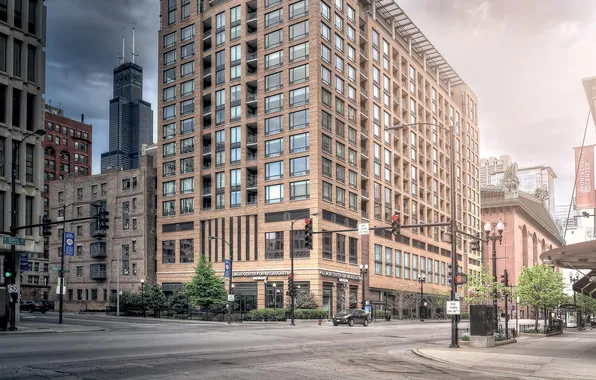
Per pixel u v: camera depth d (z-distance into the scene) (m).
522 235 158.75
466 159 129.38
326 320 65.88
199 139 83.19
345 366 19.52
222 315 62.28
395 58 99.38
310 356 22.67
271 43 77.81
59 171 151.00
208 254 79.50
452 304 28.31
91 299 92.56
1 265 42.50
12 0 42.66
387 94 93.56
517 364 20.94
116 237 91.12
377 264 86.00
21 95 43.16
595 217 65.12
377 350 26.88
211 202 80.88
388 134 92.75
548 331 45.53
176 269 82.81
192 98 85.00
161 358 19.88
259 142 77.19
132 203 90.00
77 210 96.88
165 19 90.62
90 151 161.50
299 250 71.44
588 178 39.81
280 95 76.12
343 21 81.44
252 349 24.92
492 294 36.62
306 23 74.88
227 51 81.56
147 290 71.81
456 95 132.88
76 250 95.69
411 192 99.25
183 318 65.69
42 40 45.75
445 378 17.05
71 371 16.08
